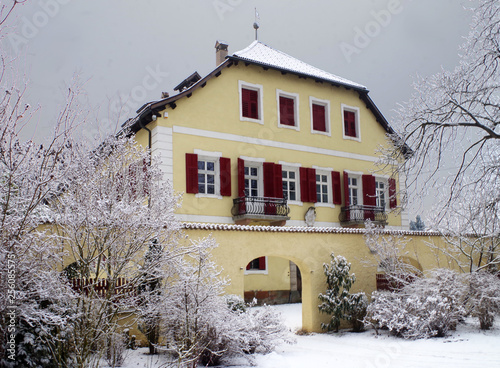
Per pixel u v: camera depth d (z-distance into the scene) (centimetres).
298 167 2091
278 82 2084
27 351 655
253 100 2022
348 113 2333
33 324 677
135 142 1014
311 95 2183
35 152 669
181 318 884
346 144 2264
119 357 855
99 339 774
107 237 739
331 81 2203
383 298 1272
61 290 718
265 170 1970
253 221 1914
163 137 1736
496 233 1238
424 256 1538
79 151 791
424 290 1241
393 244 1441
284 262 2056
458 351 1009
